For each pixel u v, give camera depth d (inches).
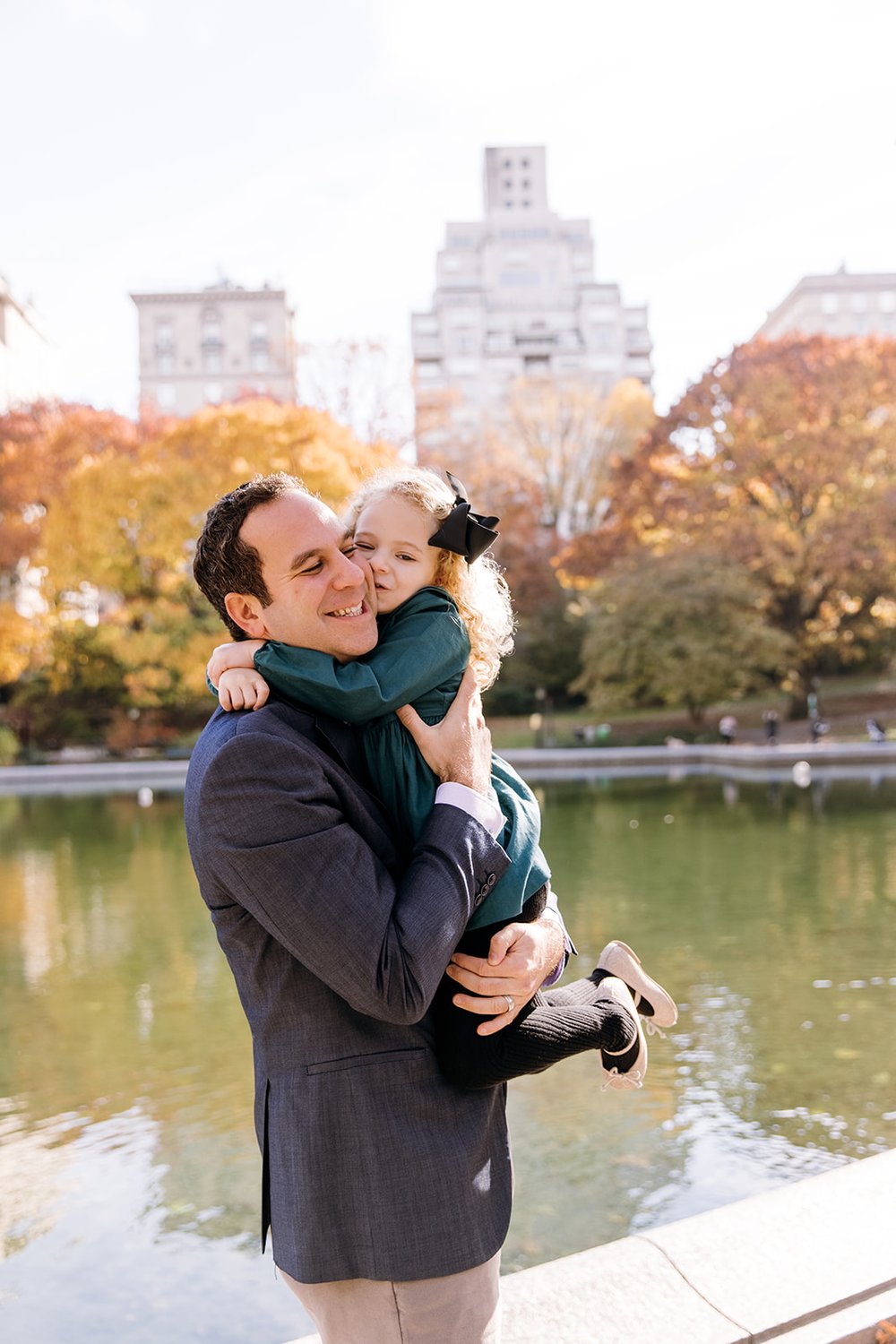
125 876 469.1
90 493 1182.9
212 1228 155.2
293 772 52.7
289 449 1130.7
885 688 1421.0
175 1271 143.7
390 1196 52.6
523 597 1546.5
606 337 3102.9
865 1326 80.7
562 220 3457.2
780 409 1246.3
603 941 308.3
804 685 1333.7
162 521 1146.0
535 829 62.6
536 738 1305.4
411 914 52.1
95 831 650.8
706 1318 80.9
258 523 56.6
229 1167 174.2
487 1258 54.4
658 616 1200.2
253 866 51.2
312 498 58.5
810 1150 170.2
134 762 1226.6
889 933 307.6
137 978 292.8
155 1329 130.8
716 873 416.5
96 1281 141.4
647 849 485.7
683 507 1317.7
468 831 55.6
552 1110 190.7
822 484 1251.2
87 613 1414.9
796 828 540.1
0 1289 140.0
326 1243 52.7
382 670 58.5
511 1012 56.0
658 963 281.7
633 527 1423.5
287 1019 54.1
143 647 1214.9
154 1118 194.9
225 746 52.4
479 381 3034.0
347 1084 53.3
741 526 1240.8
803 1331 80.3
